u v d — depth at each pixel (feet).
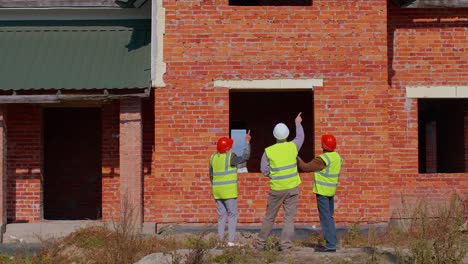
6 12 56.18
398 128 55.88
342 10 52.31
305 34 52.19
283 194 41.50
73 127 66.03
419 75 56.03
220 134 52.06
